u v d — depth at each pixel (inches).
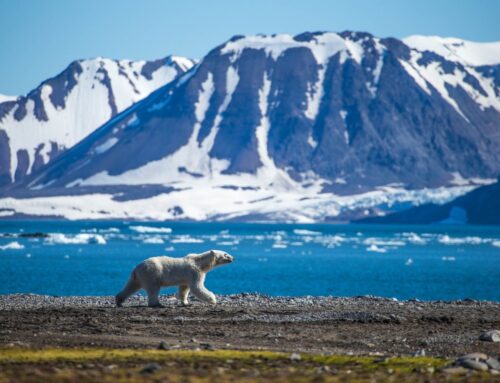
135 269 3065.9
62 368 1739.7
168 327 2486.5
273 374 1699.1
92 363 1813.5
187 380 1603.1
